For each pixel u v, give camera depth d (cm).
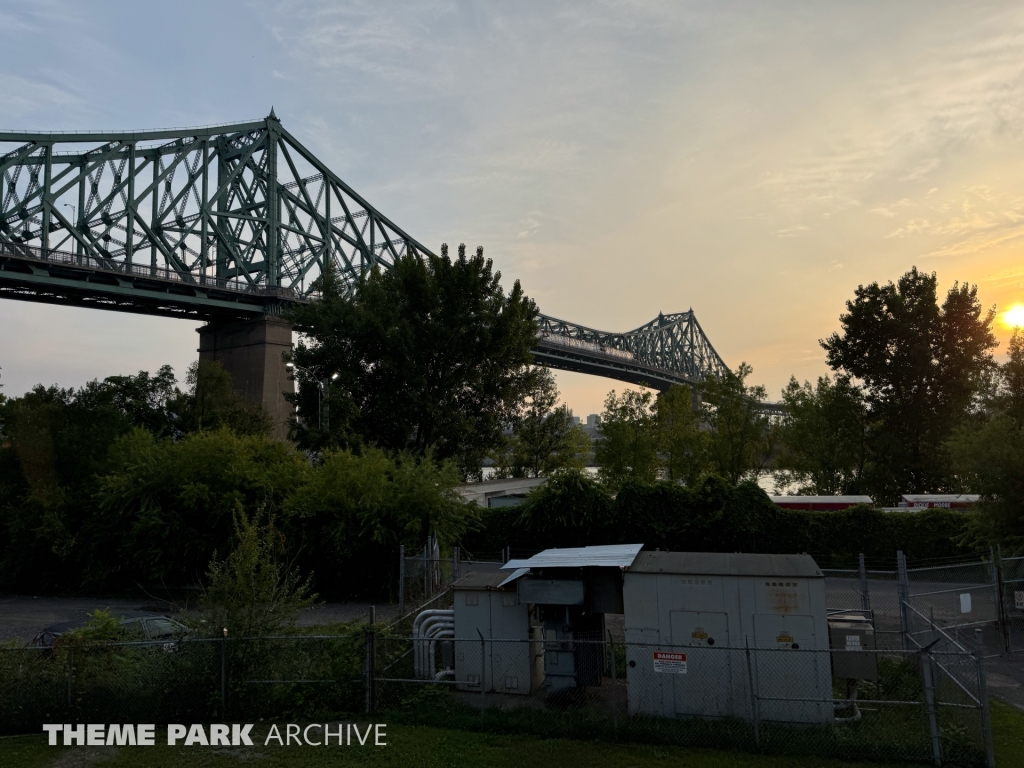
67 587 2734
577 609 1216
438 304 3903
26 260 5641
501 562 2664
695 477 4566
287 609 1183
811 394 4919
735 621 1093
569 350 10388
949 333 4262
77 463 2980
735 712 1072
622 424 4719
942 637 1252
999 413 2156
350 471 2508
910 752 950
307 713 1122
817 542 2841
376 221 9206
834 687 1223
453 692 1239
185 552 2491
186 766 941
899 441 4278
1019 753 965
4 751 994
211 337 7850
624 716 1098
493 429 4050
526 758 958
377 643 1266
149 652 1170
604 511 2947
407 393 3700
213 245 7919
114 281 6297
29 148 6275
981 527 1998
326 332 3881
